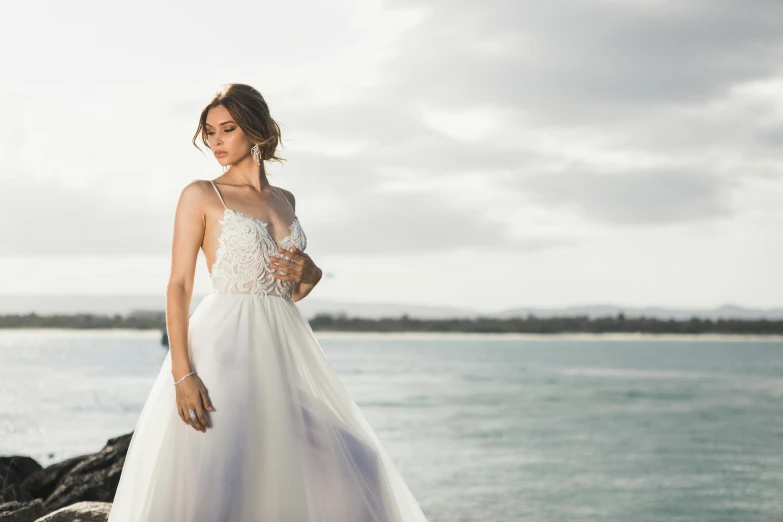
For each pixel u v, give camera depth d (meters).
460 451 24.42
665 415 37.81
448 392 50.78
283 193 3.58
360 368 83.50
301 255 3.32
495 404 42.59
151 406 3.11
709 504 17.08
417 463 21.64
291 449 3.02
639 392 52.75
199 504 2.88
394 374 72.31
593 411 39.41
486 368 85.50
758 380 66.56
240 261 3.19
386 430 30.05
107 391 42.03
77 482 7.32
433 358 113.44
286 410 3.07
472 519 14.61
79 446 20.47
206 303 3.22
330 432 3.16
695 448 26.48
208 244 3.25
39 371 63.56
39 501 5.65
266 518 2.92
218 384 3.03
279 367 3.14
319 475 3.06
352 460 3.17
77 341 185.75
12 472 8.84
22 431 23.62
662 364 99.31
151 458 3.02
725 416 37.75
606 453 24.89
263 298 3.24
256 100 3.34
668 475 20.86
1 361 83.69
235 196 3.30
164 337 135.00
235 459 2.94
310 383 3.27
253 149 3.38
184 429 3.00
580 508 16.23
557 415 37.00
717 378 69.12
